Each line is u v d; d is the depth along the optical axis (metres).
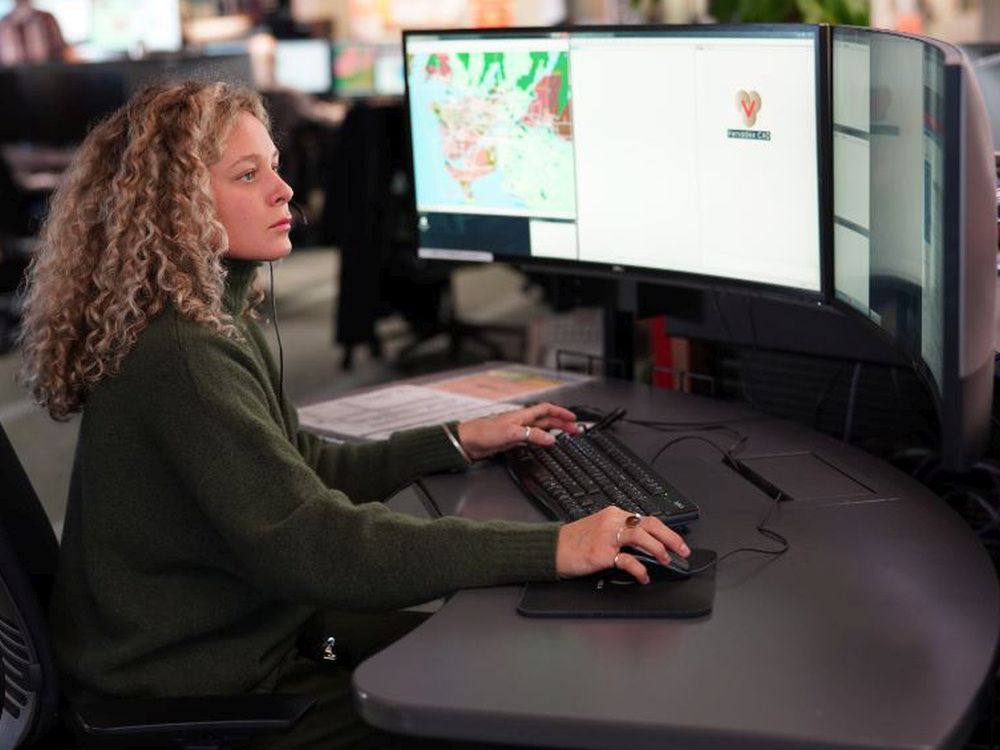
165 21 8.23
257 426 1.46
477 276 7.61
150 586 1.52
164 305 1.52
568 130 2.11
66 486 4.05
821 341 2.13
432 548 1.41
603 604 1.33
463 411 2.12
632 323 2.32
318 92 7.90
